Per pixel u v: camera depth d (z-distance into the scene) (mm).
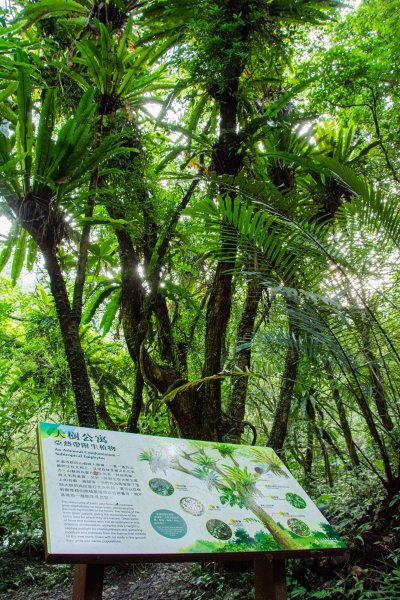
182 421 4422
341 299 3109
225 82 4773
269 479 2404
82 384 3850
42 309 6520
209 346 4500
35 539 4770
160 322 5621
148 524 1812
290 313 2955
